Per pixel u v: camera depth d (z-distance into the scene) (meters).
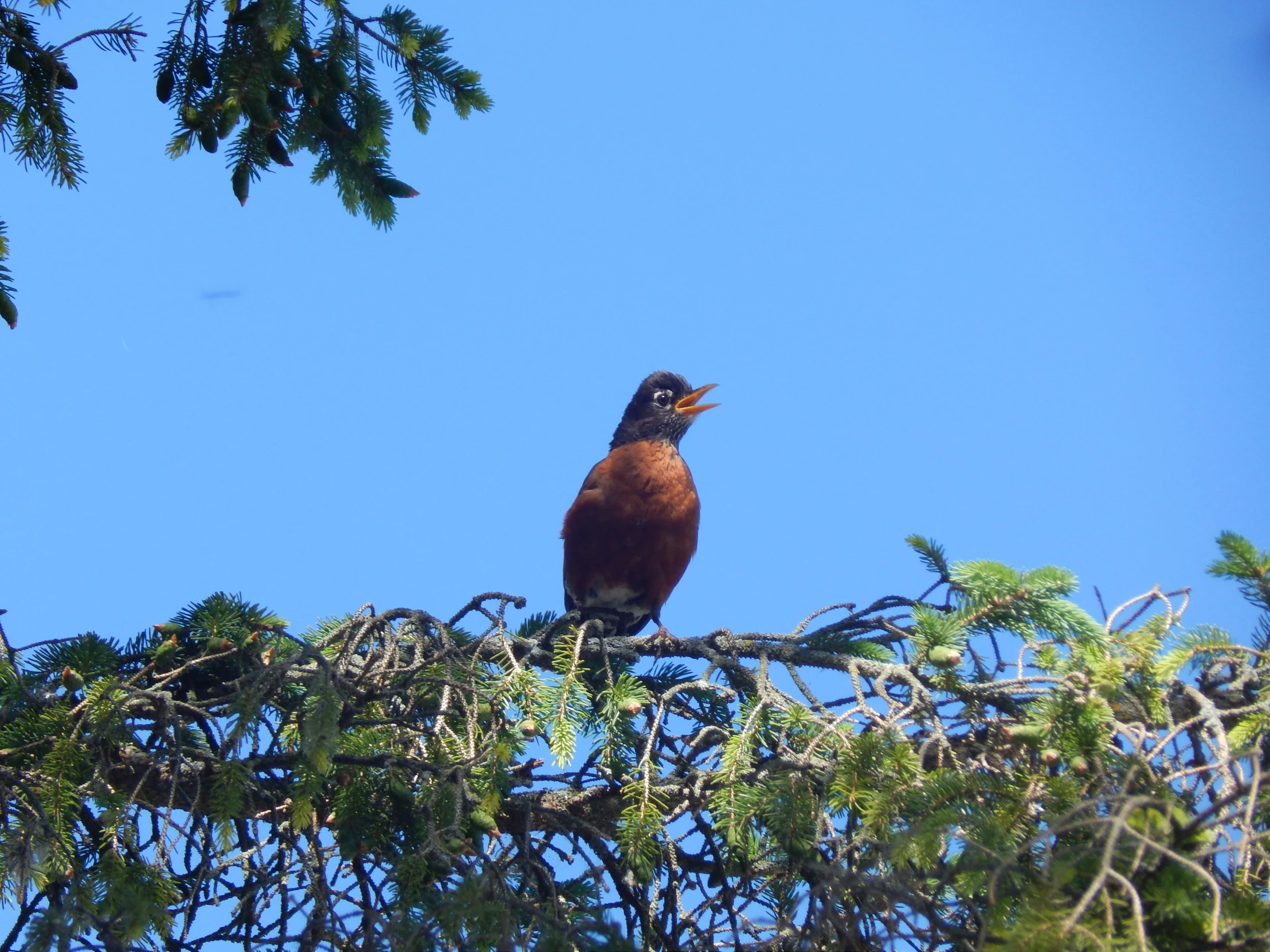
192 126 8.13
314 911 6.67
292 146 8.84
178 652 8.48
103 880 6.45
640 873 7.27
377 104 8.77
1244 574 7.16
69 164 8.40
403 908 6.31
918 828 5.74
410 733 7.73
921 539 8.60
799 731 7.50
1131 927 4.74
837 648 9.41
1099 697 6.33
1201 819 5.08
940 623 7.46
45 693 7.80
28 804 6.88
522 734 7.59
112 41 8.22
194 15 8.24
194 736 8.42
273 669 6.95
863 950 5.70
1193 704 7.01
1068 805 5.86
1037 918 4.88
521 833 7.98
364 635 8.46
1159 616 6.91
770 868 7.40
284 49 8.09
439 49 8.63
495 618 8.57
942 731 6.71
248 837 7.72
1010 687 7.02
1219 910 4.62
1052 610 7.43
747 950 6.77
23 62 8.05
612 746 8.23
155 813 7.04
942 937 5.38
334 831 7.61
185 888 7.23
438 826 7.02
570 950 5.81
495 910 5.92
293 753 7.51
